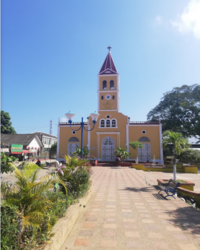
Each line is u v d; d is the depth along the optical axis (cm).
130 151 2625
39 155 3803
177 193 864
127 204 682
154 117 3512
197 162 2953
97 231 451
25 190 366
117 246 383
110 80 2847
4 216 280
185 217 547
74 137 2752
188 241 404
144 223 501
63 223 402
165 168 2134
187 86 3259
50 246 313
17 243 287
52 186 392
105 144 2697
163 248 376
